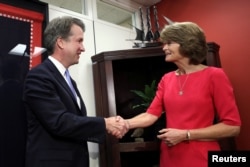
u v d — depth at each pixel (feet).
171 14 8.06
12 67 4.46
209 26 7.10
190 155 3.61
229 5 6.73
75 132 3.27
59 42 3.83
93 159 5.84
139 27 8.28
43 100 3.25
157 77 7.09
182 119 3.77
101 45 6.81
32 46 4.81
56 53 3.87
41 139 3.30
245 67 6.28
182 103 3.81
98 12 7.68
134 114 6.63
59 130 3.18
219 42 6.84
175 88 4.00
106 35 7.01
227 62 6.63
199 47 3.91
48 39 3.88
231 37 6.61
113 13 8.23
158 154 6.56
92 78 6.31
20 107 4.40
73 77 5.95
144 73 7.17
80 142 3.56
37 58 4.82
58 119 3.19
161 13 8.33
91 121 3.39
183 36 3.89
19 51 4.61
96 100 5.92
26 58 4.68
